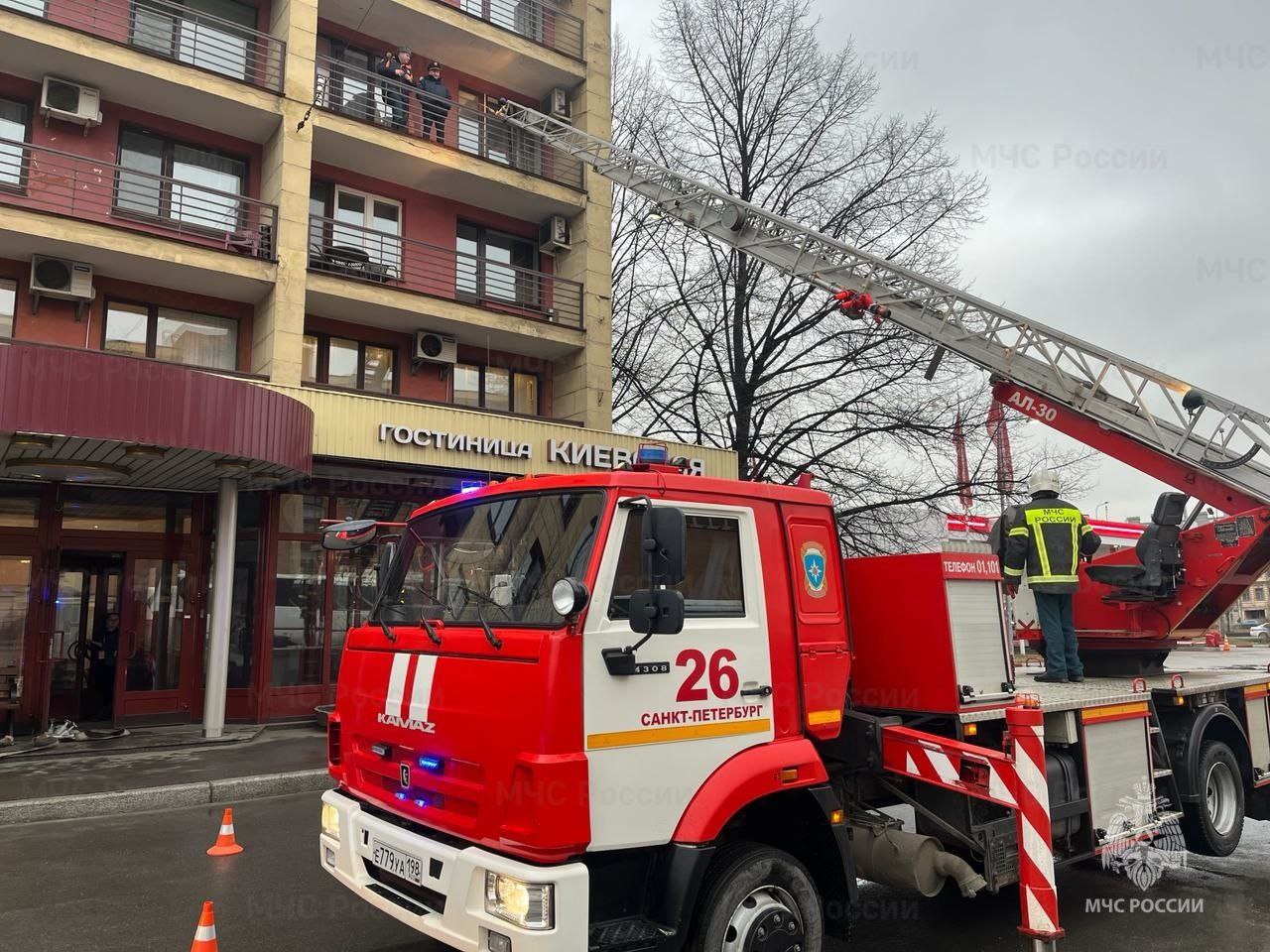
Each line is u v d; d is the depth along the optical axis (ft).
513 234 62.03
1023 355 28.66
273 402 36.06
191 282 45.42
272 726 42.73
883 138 69.36
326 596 46.14
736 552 13.20
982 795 14.05
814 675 13.61
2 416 29.12
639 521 12.02
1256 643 160.45
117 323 45.06
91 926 16.67
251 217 49.44
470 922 10.52
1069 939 16.14
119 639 41.55
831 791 13.38
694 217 43.21
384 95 55.26
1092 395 26.55
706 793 11.66
